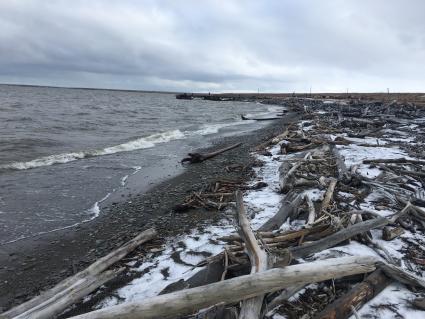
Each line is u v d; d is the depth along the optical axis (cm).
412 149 1540
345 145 1655
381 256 548
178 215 857
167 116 4788
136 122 3728
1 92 9369
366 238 593
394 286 463
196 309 380
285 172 1090
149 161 1648
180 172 1417
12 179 1224
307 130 2289
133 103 8194
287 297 428
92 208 965
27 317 412
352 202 813
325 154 1383
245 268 480
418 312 419
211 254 604
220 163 1536
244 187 1030
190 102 10225
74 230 813
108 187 1179
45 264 655
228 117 4862
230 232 701
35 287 576
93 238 768
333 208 743
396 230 625
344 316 402
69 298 461
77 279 507
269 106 7831
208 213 852
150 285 521
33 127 2700
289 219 707
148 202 1012
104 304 484
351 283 466
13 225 832
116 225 838
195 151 1939
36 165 1456
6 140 1959
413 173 1034
